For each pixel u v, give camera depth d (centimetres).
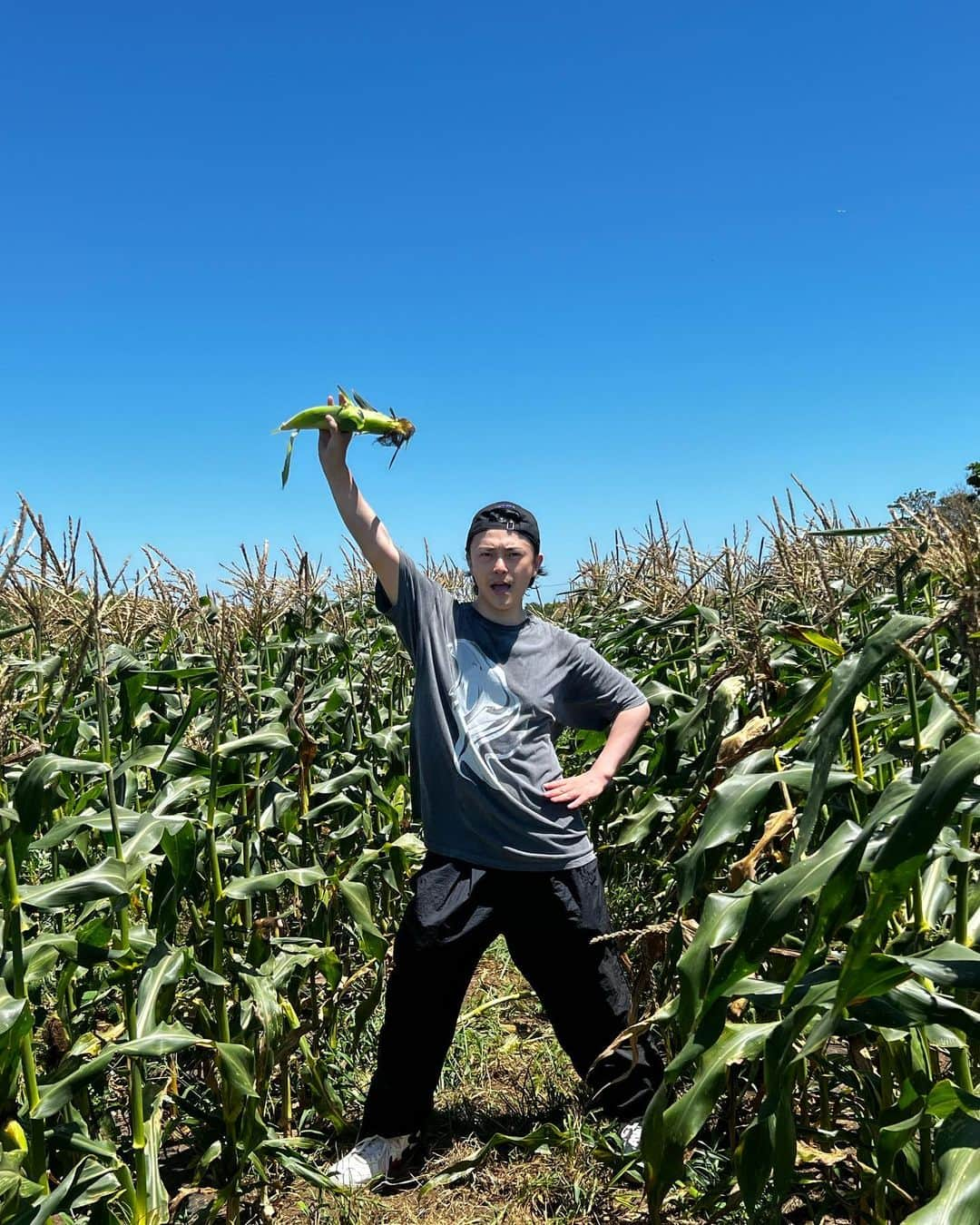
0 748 305
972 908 290
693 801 419
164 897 370
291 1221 401
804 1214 373
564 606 959
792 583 505
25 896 297
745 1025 298
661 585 696
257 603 519
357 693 604
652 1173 296
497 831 407
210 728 486
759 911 261
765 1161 273
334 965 436
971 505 257
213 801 396
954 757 221
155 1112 349
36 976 306
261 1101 421
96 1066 308
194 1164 411
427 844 424
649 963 384
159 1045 316
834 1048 440
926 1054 306
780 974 369
